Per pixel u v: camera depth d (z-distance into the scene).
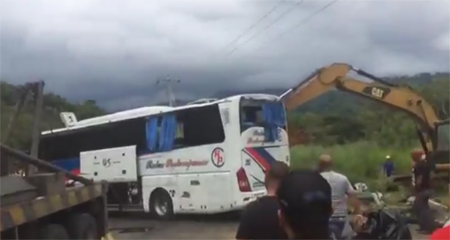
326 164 8.33
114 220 20.28
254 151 18.06
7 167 9.95
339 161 28.36
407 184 21.00
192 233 16.48
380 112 48.22
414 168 16.25
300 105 22.70
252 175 17.94
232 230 16.81
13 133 13.77
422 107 22.67
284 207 2.50
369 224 7.50
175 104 22.06
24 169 10.58
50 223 10.32
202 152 18.59
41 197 9.64
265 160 18.19
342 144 41.34
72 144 22.59
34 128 13.89
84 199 11.93
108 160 21.39
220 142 18.17
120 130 21.11
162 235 16.34
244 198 17.70
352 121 46.84
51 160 23.12
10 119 13.76
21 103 13.98
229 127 17.92
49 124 24.11
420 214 13.16
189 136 18.95
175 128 19.36
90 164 21.92
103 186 13.51
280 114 18.75
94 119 22.16
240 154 17.83
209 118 18.42
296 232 2.48
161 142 19.78
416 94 22.73
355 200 7.75
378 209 7.58
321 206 2.46
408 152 31.28
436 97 43.84
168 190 19.56
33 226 9.30
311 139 30.83
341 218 7.57
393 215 7.58
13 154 10.08
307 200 2.45
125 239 15.99
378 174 26.77
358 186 11.59
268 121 18.44
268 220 3.58
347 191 8.02
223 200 18.03
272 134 18.45
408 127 43.59
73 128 22.56
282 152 18.64
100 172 21.56
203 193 18.53
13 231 8.28
